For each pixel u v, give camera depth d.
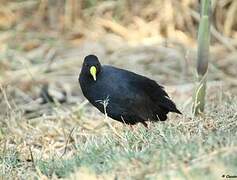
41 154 10.66
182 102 13.75
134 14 18.77
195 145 8.45
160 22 18.31
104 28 18.61
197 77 11.21
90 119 13.16
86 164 8.95
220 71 16.12
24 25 18.81
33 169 10.03
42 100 15.11
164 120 11.15
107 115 10.96
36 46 17.98
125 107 10.70
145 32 18.20
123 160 8.59
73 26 18.73
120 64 16.70
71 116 13.15
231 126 10.09
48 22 18.95
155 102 10.98
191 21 18.23
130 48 17.38
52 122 12.92
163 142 9.15
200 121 10.35
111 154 9.16
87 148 10.03
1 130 11.91
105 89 10.65
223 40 17.41
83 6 19.11
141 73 16.25
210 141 8.52
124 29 18.42
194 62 16.44
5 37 18.30
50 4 19.28
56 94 15.39
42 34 18.48
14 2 19.41
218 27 18.12
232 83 15.46
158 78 16.00
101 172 8.63
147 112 10.84
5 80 15.92
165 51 17.05
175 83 15.78
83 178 8.35
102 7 19.02
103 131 11.56
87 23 18.78
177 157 8.20
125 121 10.91
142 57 16.91
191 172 7.72
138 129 10.72
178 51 17.00
